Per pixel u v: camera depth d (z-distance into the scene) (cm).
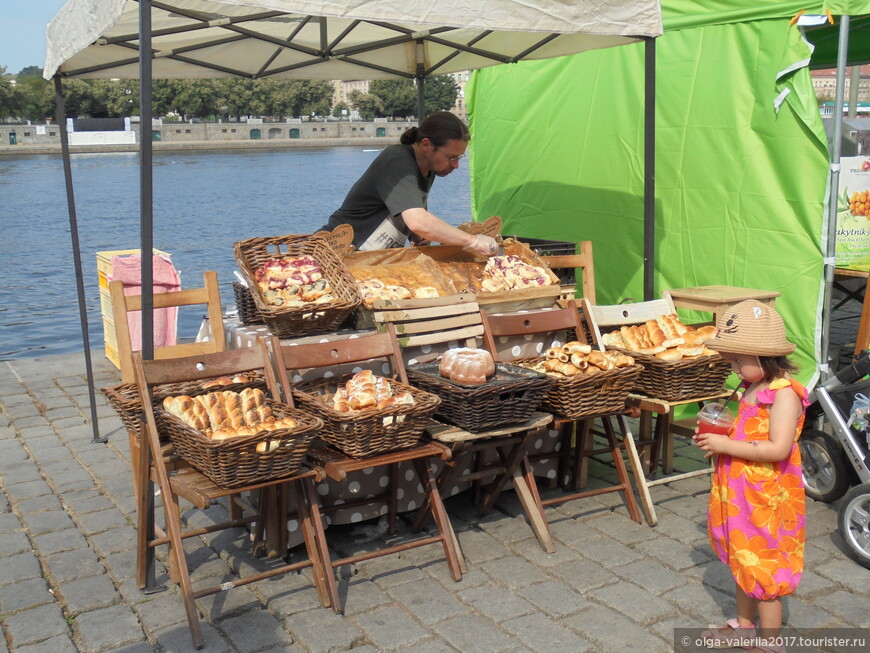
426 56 723
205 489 336
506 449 452
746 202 598
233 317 501
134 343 771
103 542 436
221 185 5328
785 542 306
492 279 488
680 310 655
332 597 362
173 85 11262
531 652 329
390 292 451
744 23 596
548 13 424
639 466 452
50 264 2366
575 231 748
